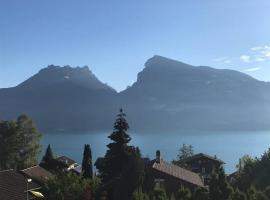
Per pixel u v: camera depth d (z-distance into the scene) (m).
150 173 71.38
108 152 64.19
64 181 52.12
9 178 47.97
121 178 56.28
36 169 67.88
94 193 53.09
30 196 45.72
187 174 77.31
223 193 49.88
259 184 70.94
